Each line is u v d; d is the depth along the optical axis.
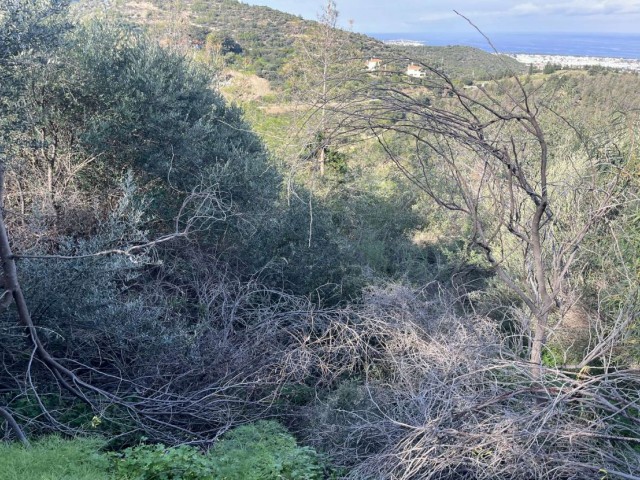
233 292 7.75
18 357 5.99
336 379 6.83
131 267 5.97
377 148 12.61
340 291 8.30
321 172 11.33
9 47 5.91
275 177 8.91
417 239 11.52
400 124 4.31
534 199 4.45
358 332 7.19
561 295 5.64
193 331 6.81
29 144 6.34
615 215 6.28
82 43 8.05
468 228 10.65
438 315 7.05
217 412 5.97
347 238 10.31
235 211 8.23
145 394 6.20
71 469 3.97
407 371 5.81
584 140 6.37
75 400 5.95
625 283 5.93
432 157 7.70
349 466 5.11
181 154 8.08
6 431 5.01
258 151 9.43
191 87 8.84
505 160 4.43
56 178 7.72
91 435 5.07
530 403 4.70
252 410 6.30
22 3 6.09
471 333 5.99
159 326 6.28
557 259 5.09
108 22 8.58
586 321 6.33
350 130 4.14
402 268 10.09
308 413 6.09
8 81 6.28
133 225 6.53
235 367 6.51
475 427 4.38
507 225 4.71
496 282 8.04
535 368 4.61
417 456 4.50
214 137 8.73
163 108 8.22
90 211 7.57
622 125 7.26
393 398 5.66
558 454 4.20
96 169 8.13
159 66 8.56
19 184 7.18
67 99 7.77
